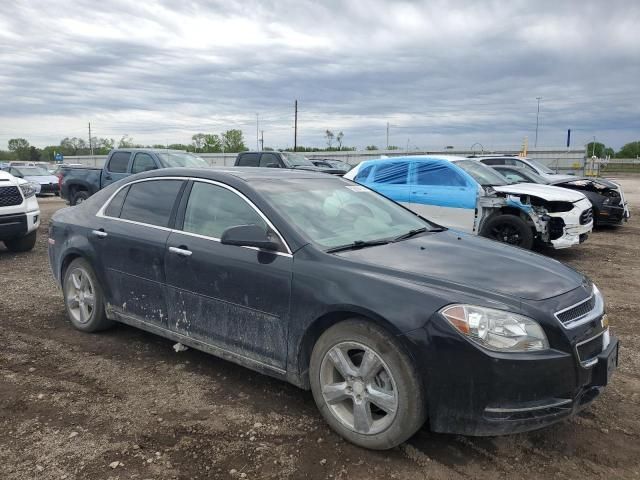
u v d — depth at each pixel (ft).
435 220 30.63
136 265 14.80
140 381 13.61
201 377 13.88
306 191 14.14
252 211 12.87
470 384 9.50
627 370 14.58
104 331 17.07
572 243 30.25
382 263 11.15
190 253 13.37
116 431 11.21
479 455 10.49
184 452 10.47
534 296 10.12
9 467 9.93
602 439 11.12
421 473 9.89
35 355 15.20
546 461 10.32
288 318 11.56
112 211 16.22
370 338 10.31
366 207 14.75
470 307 9.70
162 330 14.48
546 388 9.52
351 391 10.72
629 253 33.73
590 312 10.66
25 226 30.12
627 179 157.28
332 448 10.66
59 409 12.12
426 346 9.68
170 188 14.97
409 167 32.35
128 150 45.16
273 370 12.06
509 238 30.30
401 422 10.01
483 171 33.45
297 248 11.76
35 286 23.20
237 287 12.41
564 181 44.24
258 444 10.77
